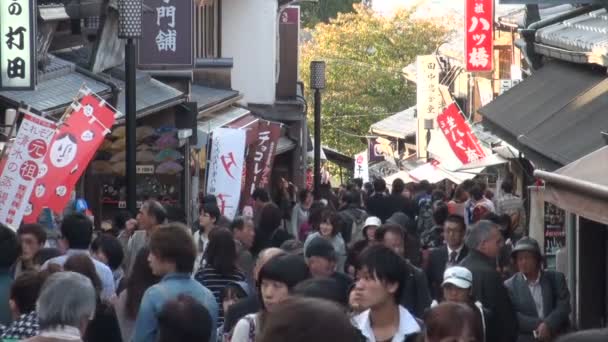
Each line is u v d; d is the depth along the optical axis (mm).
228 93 37906
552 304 14273
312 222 20188
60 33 27469
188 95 30672
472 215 25031
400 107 79438
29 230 13773
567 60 23812
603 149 15102
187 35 30672
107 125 17547
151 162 27656
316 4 101562
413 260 16672
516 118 23250
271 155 33438
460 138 36656
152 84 29500
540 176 15242
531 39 26266
